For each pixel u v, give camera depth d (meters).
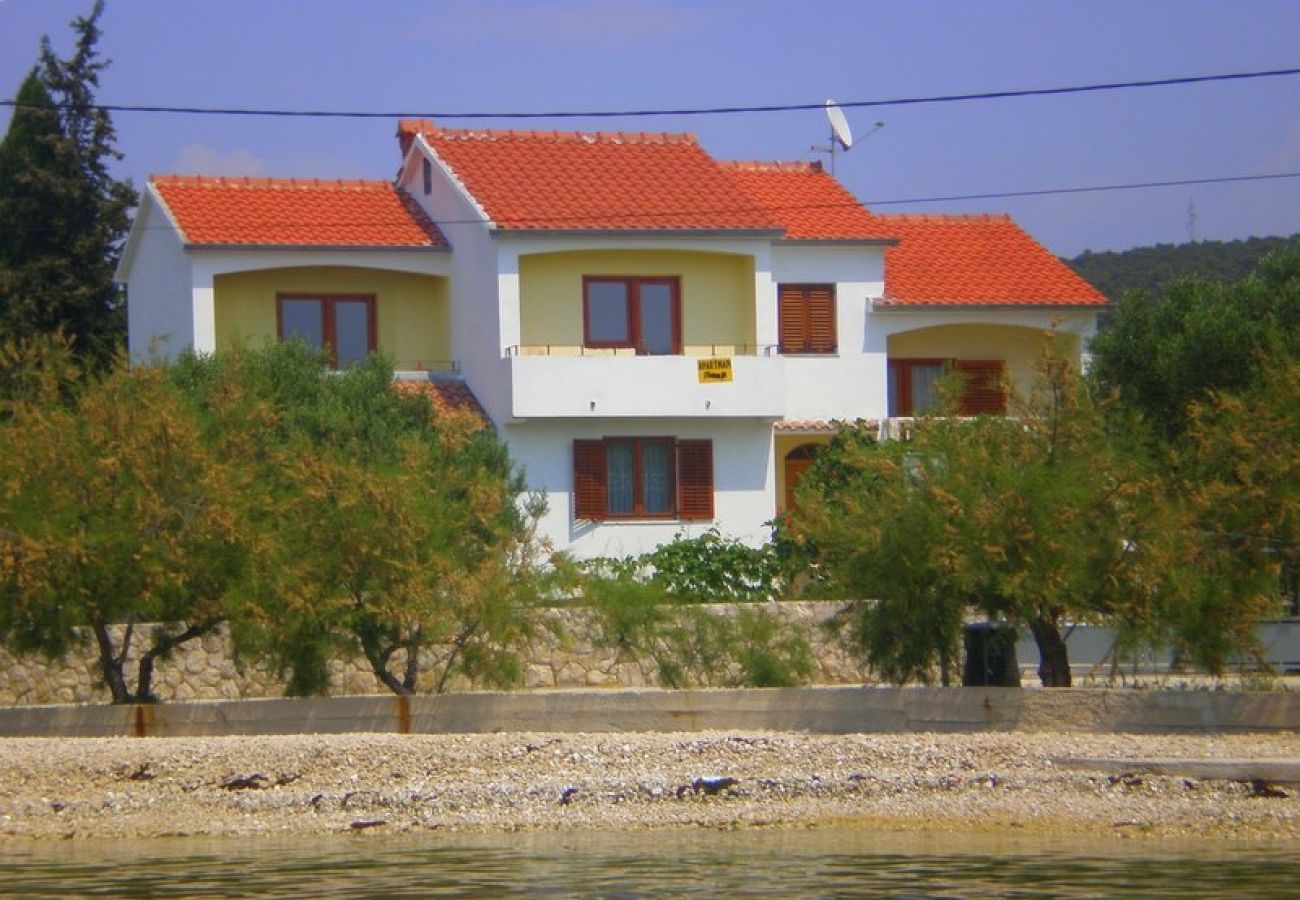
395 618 25.73
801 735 24.03
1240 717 23.69
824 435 42.88
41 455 25.53
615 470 40.56
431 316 43.09
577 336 40.88
